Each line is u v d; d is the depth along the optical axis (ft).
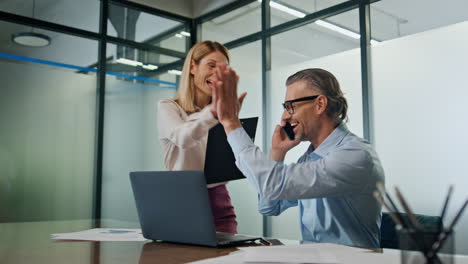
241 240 3.92
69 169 14.29
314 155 5.16
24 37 13.65
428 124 10.96
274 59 15.01
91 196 14.67
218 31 17.01
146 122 16.11
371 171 4.63
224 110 4.46
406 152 11.34
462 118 10.35
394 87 11.73
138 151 15.84
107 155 15.12
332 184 4.35
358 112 12.46
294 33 14.47
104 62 15.12
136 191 4.16
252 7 15.88
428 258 1.84
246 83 15.80
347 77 12.82
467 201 1.90
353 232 4.81
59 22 14.33
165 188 3.84
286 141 5.37
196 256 3.26
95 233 4.83
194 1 17.88
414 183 11.11
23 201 13.35
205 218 3.62
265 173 4.25
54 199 13.93
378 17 12.30
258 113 15.28
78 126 14.53
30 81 13.65
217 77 4.44
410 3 11.55
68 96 14.38
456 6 10.59
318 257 2.90
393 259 2.86
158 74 16.62
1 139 13.05
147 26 16.53
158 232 4.05
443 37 10.80
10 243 4.07
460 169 10.30
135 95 15.90
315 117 5.04
